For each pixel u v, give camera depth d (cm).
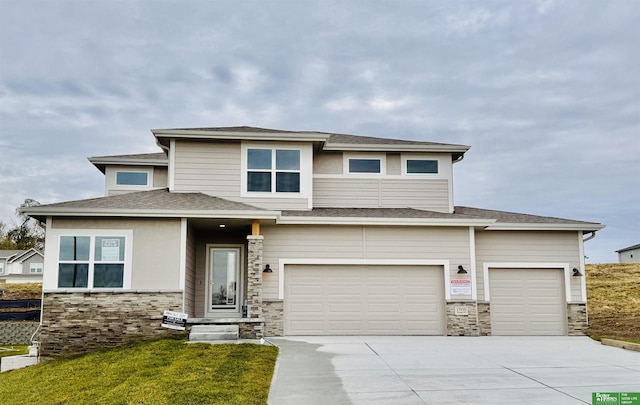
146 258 1462
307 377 1012
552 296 1798
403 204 1956
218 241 1762
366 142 1983
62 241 1446
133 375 1040
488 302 1767
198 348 1250
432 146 1964
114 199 1562
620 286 2652
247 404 830
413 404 823
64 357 1372
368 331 1662
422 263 1695
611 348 1409
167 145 1817
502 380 987
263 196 1769
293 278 1667
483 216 1888
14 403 977
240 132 1758
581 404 820
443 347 1393
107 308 1424
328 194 1934
